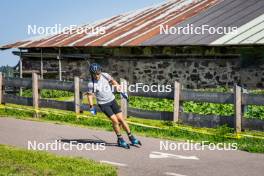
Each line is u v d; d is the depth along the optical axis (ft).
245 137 41.47
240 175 28.78
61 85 57.11
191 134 43.34
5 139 41.42
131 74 91.61
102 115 54.90
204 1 103.91
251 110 53.62
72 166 29.04
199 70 81.61
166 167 30.81
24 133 44.96
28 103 60.95
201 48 81.15
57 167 28.76
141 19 107.76
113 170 28.32
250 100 41.93
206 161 32.94
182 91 46.68
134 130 46.85
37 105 59.72
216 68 79.56
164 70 86.43
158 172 29.35
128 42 89.92
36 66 107.76
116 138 42.68
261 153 36.17
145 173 29.01
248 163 32.35
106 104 37.88
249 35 76.59
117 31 102.17
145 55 89.25
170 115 47.39
